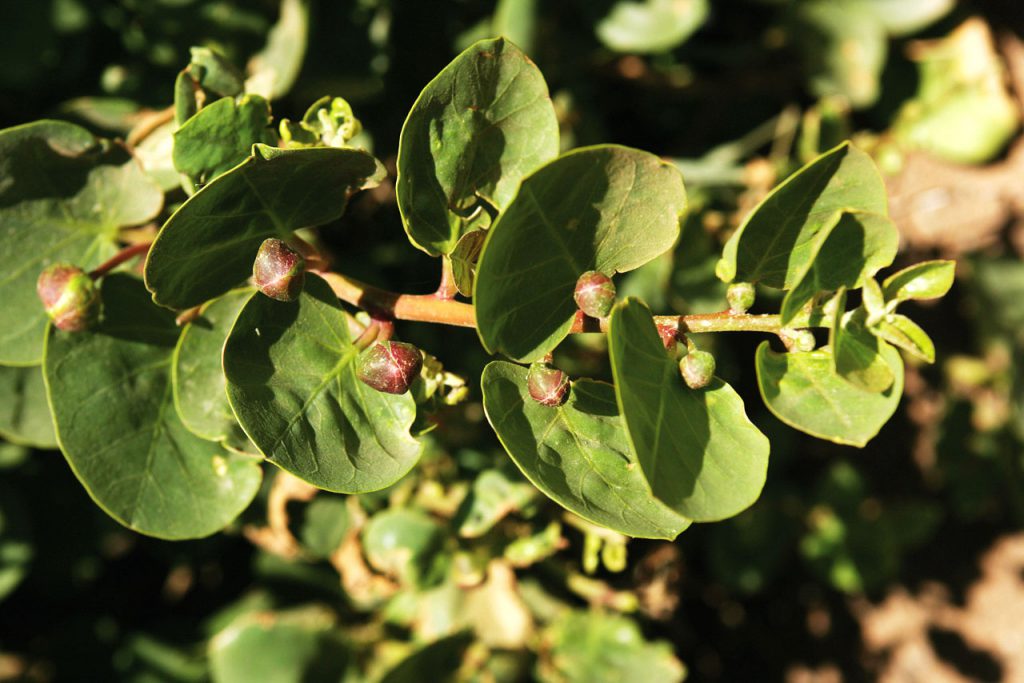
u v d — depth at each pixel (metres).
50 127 0.38
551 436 0.35
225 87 0.39
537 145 0.36
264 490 0.47
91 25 0.50
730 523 0.63
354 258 0.52
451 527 0.45
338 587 0.53
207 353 0.38
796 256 0.35
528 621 0.48
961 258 0.67
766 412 0.60
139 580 0.61
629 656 0.50
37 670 0.57
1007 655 0.71
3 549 0.50
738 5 0.57
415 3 0.50
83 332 0.38
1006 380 0.64
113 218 0.39
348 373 0.36
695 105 0.59
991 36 0.63
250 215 0.35
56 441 0.41
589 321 0.35
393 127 0.51
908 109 0.60
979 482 0.68
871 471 0.71
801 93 0.59
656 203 0.34
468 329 0.49
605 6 0.50
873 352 0.35
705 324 0.35
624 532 0.34
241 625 0.49
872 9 0.55
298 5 0.47
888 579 0.67
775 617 0.72
